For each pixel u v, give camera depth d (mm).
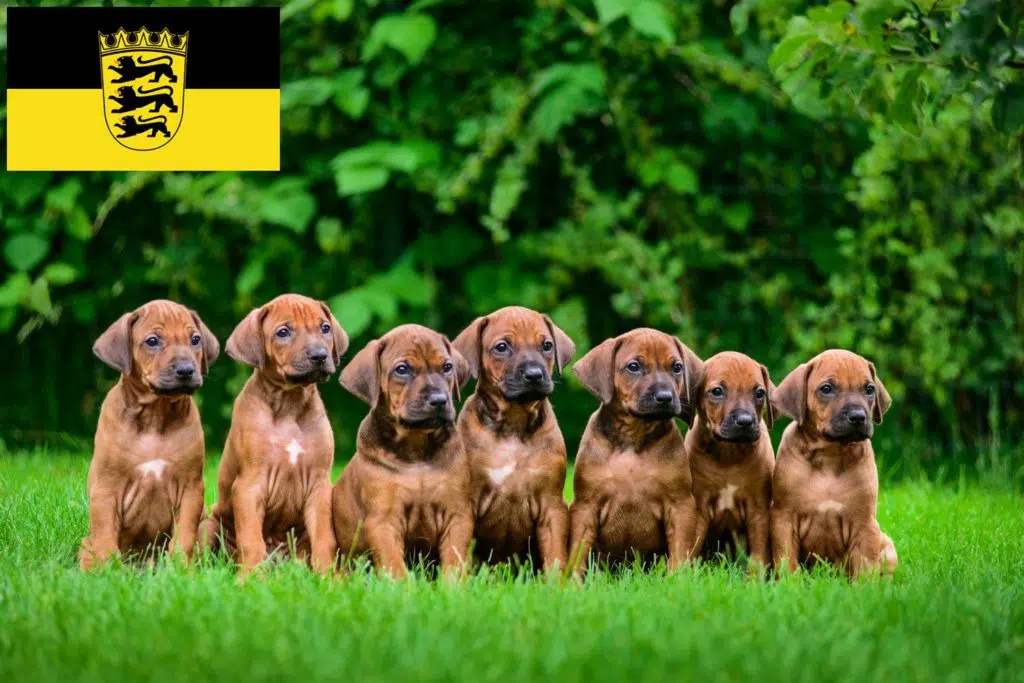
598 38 10398
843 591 5078
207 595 4789
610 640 4152
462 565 5629
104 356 5902
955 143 10328
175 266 11008
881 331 10625
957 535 6953
